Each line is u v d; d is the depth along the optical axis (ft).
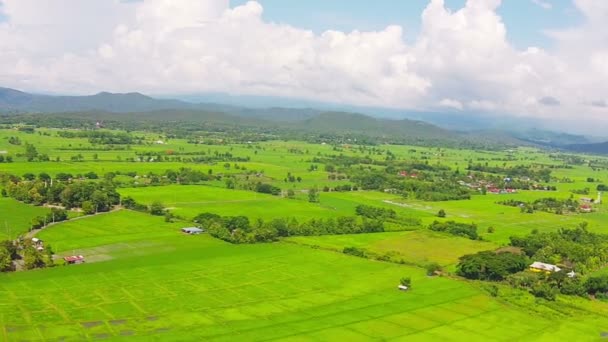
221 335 517.14
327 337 524.93
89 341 489.26
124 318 546.26
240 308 590.96
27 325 515.50
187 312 571.28
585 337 558.56
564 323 594.24
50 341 485.15
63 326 517.96
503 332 560.20
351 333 537.65
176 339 502.79
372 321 571.28
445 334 547.08
